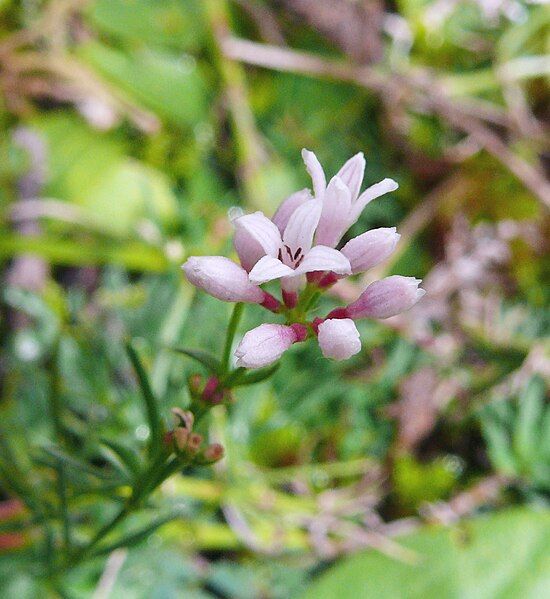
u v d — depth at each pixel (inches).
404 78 6.3
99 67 5.7
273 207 5.7
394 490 5.0
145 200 5.1
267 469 4.9
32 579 4.2
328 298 5.2
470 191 6.1
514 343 5.5
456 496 5.0
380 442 5.1
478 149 6.2
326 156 6.0
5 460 4.0
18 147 5.3
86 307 5.1
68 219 5.2
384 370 5.1
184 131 5.8
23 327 4.9
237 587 4.6
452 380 5.3
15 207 5.1
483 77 6.5
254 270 3.1
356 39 6.4
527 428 5.0
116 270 5.1
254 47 5.9
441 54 6.5
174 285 4.8
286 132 6.0
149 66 5.8
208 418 3.7
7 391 4.7
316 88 6.1
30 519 3.9
